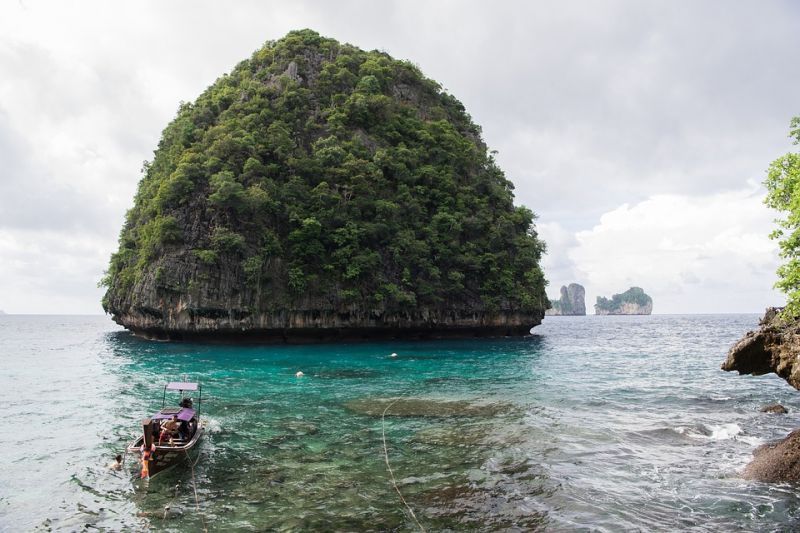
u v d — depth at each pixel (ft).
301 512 39.86
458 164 265.34
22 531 37.52
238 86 252.42
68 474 49.16
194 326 180.45
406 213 226.79
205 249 182.80
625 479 46.52
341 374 114.11
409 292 208.33
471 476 47.34
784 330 57.98
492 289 231.09
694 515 39.09
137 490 44.91
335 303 196.44
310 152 230.27
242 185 194.59
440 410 75.15
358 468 49.62
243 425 66.08
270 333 191.52
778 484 44.91
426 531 36.50
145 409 77.00
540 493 43.24
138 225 226.79
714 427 64.18
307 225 193.06
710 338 252.42
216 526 37.78
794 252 51.13
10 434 63.10
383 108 255.29
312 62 271.28
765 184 53.93
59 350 174.40
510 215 261.03
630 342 219.61
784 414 72.54
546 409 75.87
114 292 224.12
